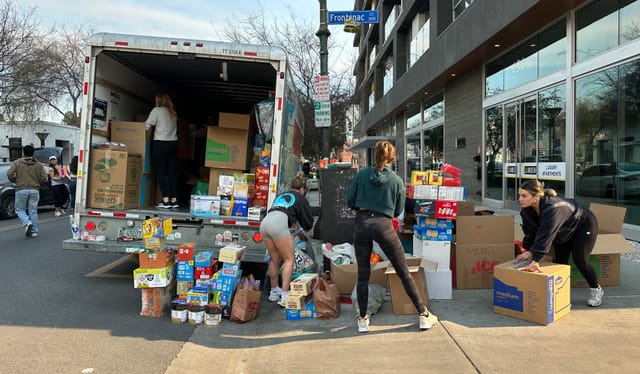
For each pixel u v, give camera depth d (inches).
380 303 184.5
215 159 249.6
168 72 286.0
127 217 222.4
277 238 195.8
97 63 230.8
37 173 366.9
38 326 167.8
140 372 132.6
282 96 222.7
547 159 398.3
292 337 160.2
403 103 849.5
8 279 235.0
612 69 314.3
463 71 579.5
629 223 297.3
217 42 222.7
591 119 338.3
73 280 236.2
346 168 265.6
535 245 164.2
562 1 343.0
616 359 130.7
